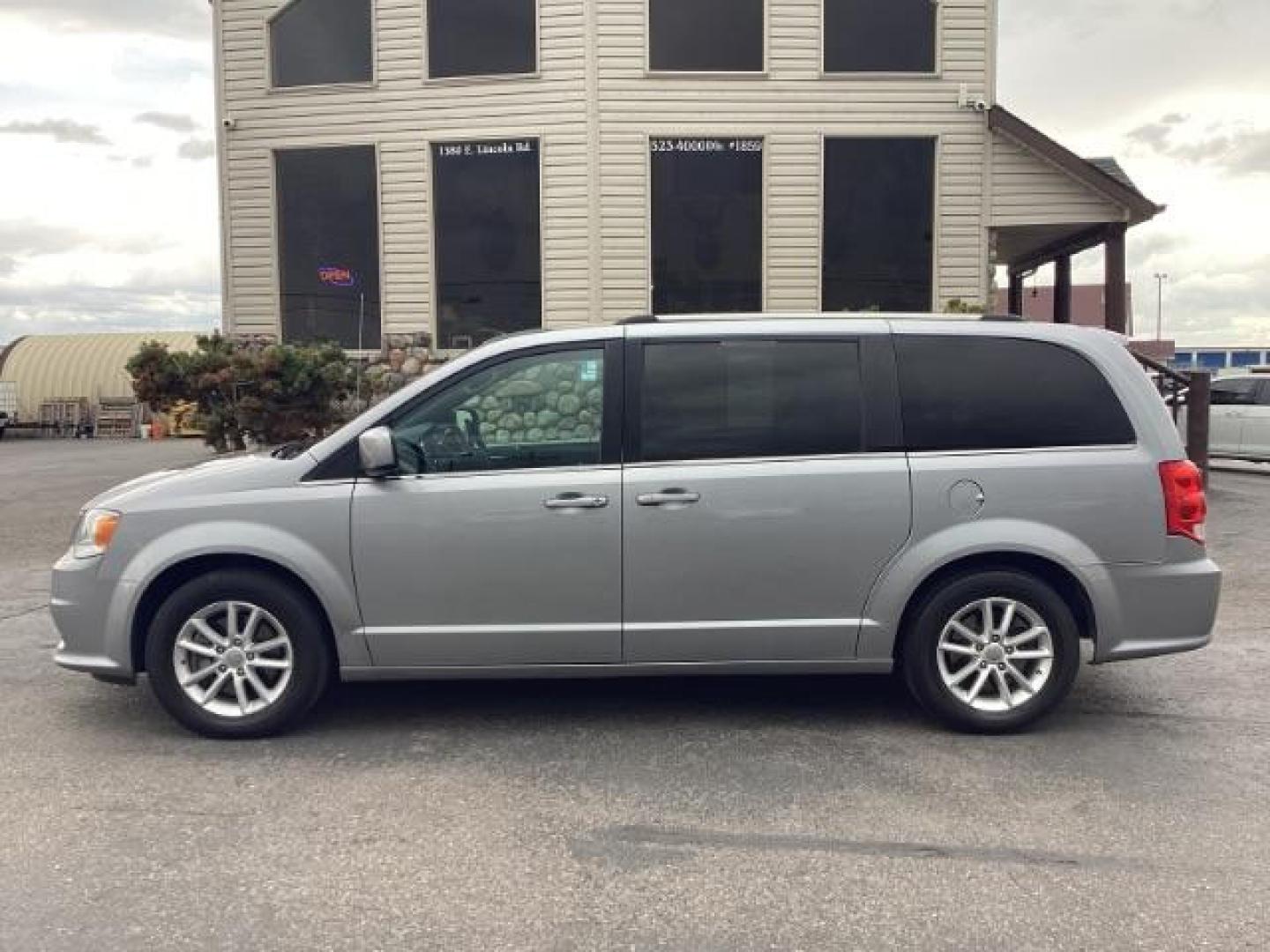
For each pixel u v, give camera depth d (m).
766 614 4.78
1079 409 4.84
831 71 13.14
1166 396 13.38
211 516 4.71
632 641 4.78
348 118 13.49
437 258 13.51
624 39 12.98
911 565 4.74
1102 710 5.26
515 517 4.70
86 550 4.78
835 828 3.91
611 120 13.06
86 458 21.39
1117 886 3.46
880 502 4.73
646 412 4.80
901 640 4.89
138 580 4.70
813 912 3.31
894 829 3.90
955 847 3.75
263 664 4.80
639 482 4.71
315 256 13.75
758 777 4.40
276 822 3.96
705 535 4.71
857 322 4.93
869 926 3.22
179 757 4.63
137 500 4.77
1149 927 3.21
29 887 3.47
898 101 13.16
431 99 13.30
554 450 4.79
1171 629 4.81
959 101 13.16
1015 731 4.88
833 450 4.78
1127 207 13.12
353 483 4.74
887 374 4.84
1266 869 3.58
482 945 3.12
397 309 13.59
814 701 5.42
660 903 3.37
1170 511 4.78
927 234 13.35
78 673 5.89
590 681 5.76
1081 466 4.76
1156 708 5.29
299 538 4.69
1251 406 17.52
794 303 13.32
